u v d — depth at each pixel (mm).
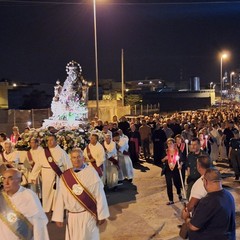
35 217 4934
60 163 9547
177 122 18906
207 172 4695
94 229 6078
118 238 8234
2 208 4891
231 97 89938
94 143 11258
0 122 26891
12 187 4898
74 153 6113
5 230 4859
